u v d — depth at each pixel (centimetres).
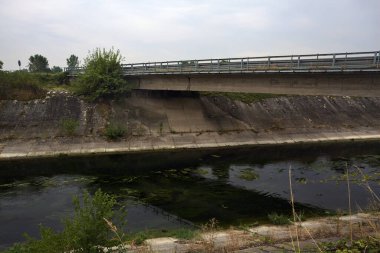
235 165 4034
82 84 5322
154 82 5203
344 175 3538
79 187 3216
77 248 1163
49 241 1158
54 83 5869
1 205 2753
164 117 5359
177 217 2497
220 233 2058
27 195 2992
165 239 1939
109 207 1252
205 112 5681
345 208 2634
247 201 2864
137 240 1880
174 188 3209
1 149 4244
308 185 3275
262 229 2155
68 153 4338
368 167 3884
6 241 2122
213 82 4422
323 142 5359
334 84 3259
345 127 5969
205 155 4497
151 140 4866
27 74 5488
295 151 4747
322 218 2372
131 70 5503
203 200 2892
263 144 5125
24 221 2444
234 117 5719
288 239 1742
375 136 5744
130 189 3162
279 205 2756
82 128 4800
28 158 4166
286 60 3591
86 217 1205
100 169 3819
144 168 3878
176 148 4769
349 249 1206
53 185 3262
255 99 6266
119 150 4547
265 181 3425
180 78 4806
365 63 2938
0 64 5866
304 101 6475
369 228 1566
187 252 1648
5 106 4831
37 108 4941
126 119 5147
